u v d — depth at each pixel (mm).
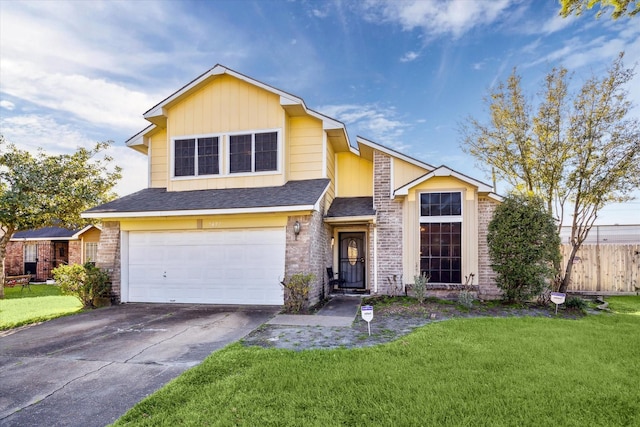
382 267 11156
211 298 10234
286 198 9977
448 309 8867
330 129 11609
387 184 11414
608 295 12305
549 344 5703
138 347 6145
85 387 4516
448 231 10742
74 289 9938
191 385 4340
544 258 9266
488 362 4871
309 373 4578
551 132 11133
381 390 4051
